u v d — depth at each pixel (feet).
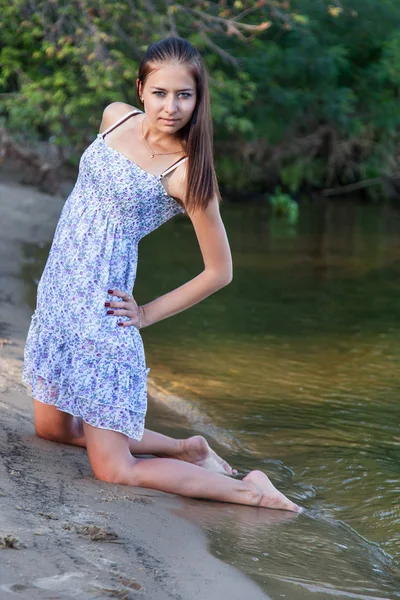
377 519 14.96
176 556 11.66
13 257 34.50
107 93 48.93
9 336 22.75
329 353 25.18
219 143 67.36
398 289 34.86
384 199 72.59
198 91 13.30
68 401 14.29
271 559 12.39
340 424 19.56
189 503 14.23
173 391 21.11
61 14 48.88
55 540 11.18
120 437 14.17
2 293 28.35
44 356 14.51
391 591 11.97
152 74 13.11
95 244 13.87
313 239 47.65
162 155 13.65
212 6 53.11
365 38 68.18
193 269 36.29
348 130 68.74
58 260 14.17
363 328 28.32
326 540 13.65
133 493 13.92
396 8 67.05
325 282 35.78
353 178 72.69
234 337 26.53
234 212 59.41
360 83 69.67
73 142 56.03
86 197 13.98
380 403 21.02
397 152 72.79
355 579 12.21
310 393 21.58
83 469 14.64
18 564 10.28
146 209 13.89
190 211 13.85
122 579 10.37
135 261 14.26
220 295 32.53
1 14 49.83
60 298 14.15
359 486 16.33
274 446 18.15
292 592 11.27
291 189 69.41
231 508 14.39
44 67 54.95
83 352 13.96
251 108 63.77
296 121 69.21
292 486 16.16
